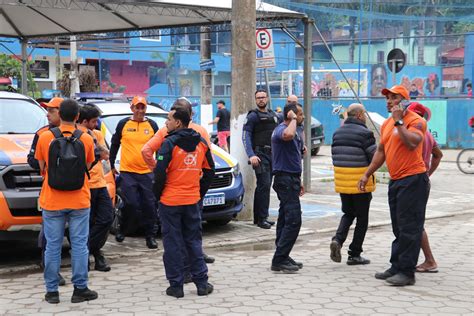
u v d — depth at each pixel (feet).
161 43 108.88
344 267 25.17
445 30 108.06
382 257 26.89
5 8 47.75
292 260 24.77
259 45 44.06
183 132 20.84
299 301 20.53
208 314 19.22
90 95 38.99
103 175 24.20
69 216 20.44
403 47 108.88
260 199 32.86
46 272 20.35
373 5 102.99
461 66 106.73
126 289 22.09
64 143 19.71
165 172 20.67
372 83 105.50
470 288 22.11
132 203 27.84
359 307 19.88
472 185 51.06
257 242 30.12
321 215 37.09
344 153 24.71
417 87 107.76
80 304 20.35
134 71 107.14
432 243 29.58
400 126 21.54
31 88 78.28
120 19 45.96
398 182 22.21
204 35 64.28
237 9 33.96
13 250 28.35
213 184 30.83
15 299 20.94
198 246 21.36
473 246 28.99
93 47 101.65
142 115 27.81
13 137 26.43
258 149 32.35
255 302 20.44
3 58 77.56
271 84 103.35
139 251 27.99
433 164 24.23
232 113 34.65
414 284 22.53
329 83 103.24
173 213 20.94
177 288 21.02
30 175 24.12
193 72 112.37
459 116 85.71
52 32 52.44
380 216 36.88
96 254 24.80
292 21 44.45
